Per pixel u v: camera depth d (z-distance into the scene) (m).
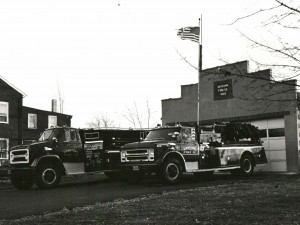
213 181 16.14
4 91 34.28
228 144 17.39
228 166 17.12
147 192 12.97
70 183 17.84
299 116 18.95
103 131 17.42
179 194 11.62
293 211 8.02
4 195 13.69
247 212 8.05
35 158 15.38
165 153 14.98
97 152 17.11
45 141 15.88
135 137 18.25
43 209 10.25
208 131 17.16
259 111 20.11
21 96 35.34
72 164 16.30
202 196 10.89
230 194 11.06
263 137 20.31
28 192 14.44
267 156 20.19
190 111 23.69
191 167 15.89
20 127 34.91
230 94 21.42
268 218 7.36
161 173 14.87
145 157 15.00
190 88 23.78
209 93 22.62
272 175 17.98
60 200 11.85
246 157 17.95
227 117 21.61
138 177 16.48
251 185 13.36
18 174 15.46
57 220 8.16
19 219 8.73
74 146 16.44
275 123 19.81
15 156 15.64
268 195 10.55
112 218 8.05
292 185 13.02
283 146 19.50
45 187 15.36
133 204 9.93
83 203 11.00
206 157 16.50
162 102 25.31
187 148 15.80
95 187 15.38
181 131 15.86
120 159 16.00
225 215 7.81
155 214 8.27
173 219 7.62
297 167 18.94
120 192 13.27
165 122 25.03
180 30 17.75
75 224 7.62
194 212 8.30
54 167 15.69
